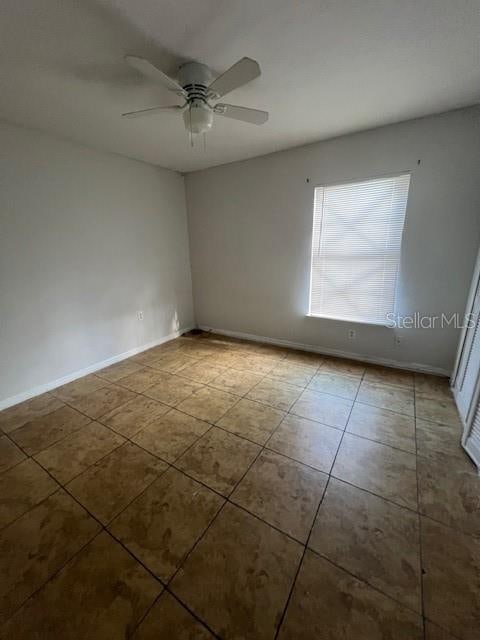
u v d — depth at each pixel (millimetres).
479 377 1747
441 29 1344
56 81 1708
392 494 1528
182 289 4203
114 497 1542
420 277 2660
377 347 3066
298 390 2621
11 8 1162
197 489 1585
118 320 3334
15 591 1124
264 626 1009
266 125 2430
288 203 3205
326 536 1315
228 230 3756
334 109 2170
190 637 982
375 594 1092
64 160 2611
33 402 2500
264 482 1622
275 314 3697
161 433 2062
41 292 2586
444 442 1914
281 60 1565
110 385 2795
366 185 2738
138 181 3342
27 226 2422
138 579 1158
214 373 3012
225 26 1310
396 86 1860
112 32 1326
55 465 1772
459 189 2348
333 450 1861
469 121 2207
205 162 3434
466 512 1418
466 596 1079
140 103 1980
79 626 1019
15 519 1424
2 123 2189
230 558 1230
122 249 3271
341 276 3086
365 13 1247
